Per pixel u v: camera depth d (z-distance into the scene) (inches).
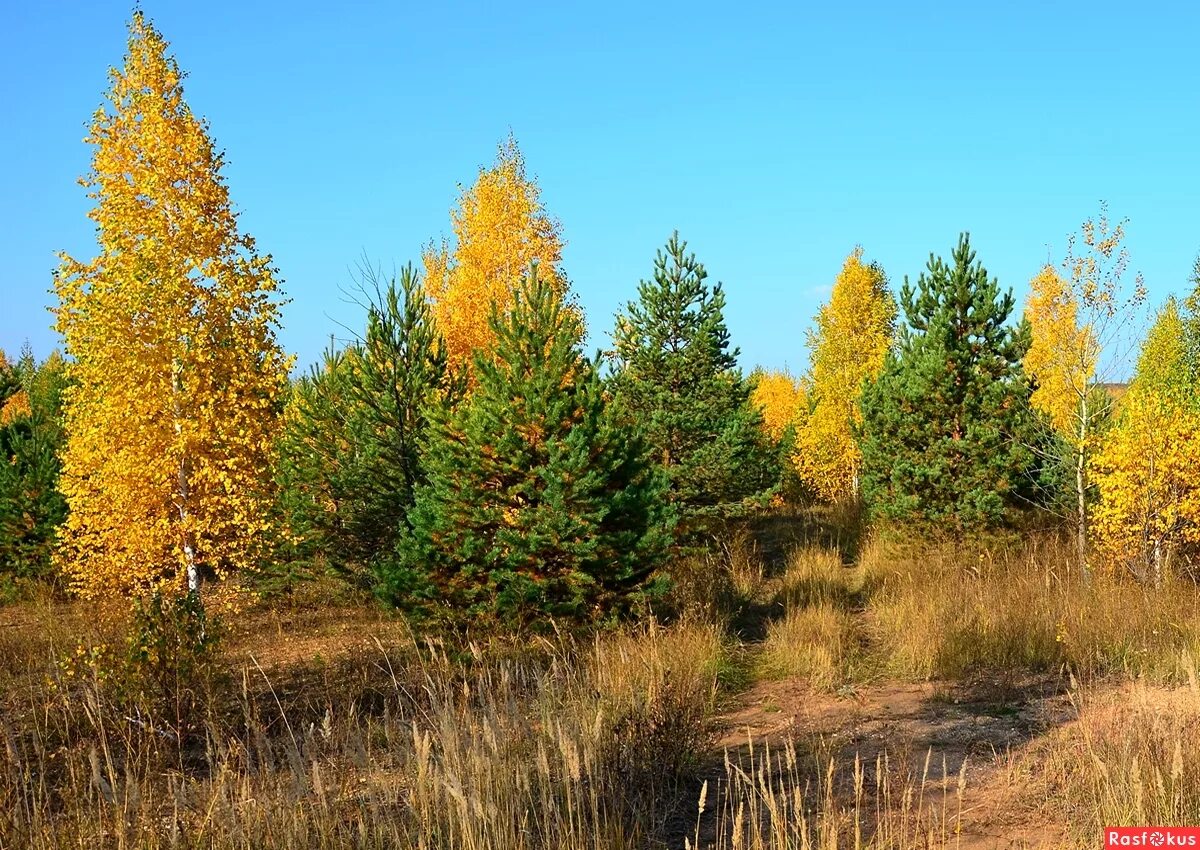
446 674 343.0
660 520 466.0
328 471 589.6
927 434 636.1
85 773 227.8
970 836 214.1
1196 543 515.5
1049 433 621.3
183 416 503.8
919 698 358.6
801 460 1053.8
